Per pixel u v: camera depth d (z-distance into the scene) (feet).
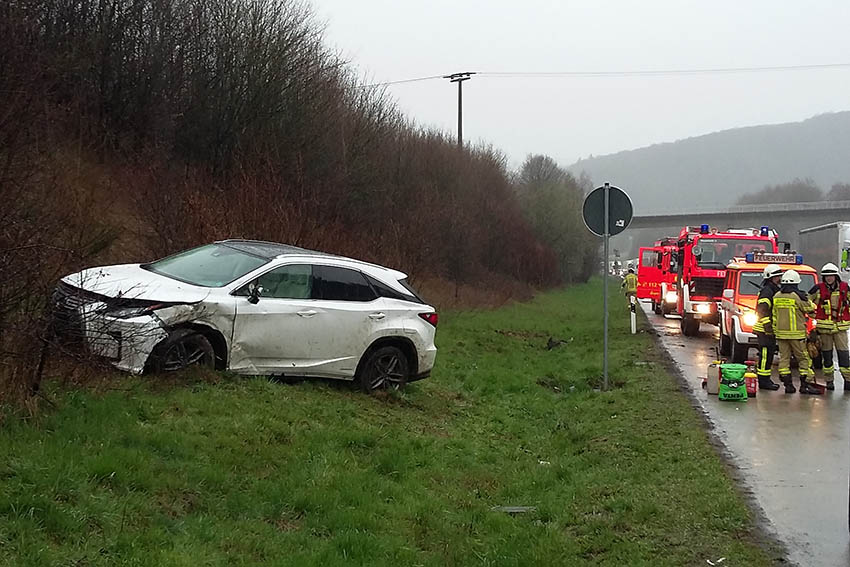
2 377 19.19
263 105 68.80
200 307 27.40
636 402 36.68
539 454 28.89
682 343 64.75
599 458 27.02
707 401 37.58
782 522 20.21
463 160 131.34
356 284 32.32
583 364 51.49
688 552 18.17
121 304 25.49
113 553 14.44
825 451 27.91
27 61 23.44
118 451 18.53
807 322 42.60
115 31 60.75
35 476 16.02
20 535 13.87
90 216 30.12
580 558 18.12
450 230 97.14
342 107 81.87
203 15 67.97
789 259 55.21
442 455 26.20
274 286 29.96
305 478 20.93
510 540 18.95
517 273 140.97
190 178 49.26
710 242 72.23
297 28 74.33
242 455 21.38
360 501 20.11
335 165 74.08
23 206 20.31
